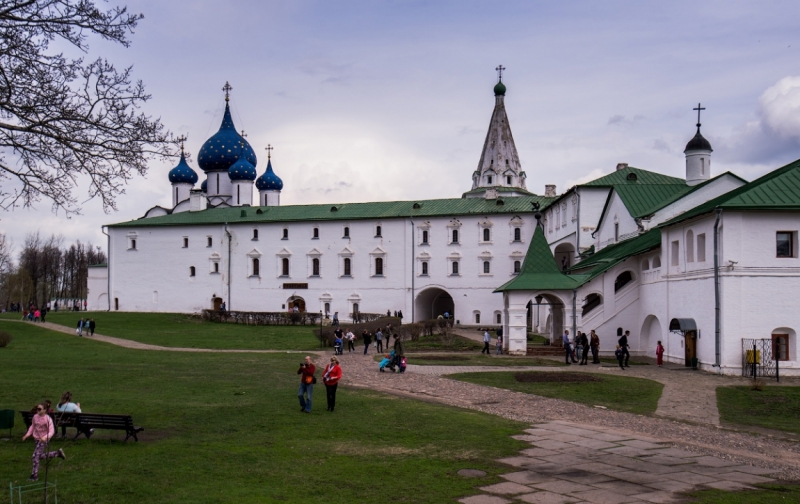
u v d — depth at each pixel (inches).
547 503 571.2
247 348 2063.2
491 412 982.4
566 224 2923.2
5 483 581.6
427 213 3535.9
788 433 911.0
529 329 2970.0
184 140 846.5
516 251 3440.0
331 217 3656.5
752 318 1449.3
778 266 1453.0
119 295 3949.3
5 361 1533.0
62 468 627.2
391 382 1273.4
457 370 1482.5
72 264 5733.3
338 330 1883.6
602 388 1237.1
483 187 4131.4
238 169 4291.3
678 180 2662.4
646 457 726.5
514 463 693.9
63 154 784.9
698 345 1553.9
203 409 922.1
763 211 1451.8
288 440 761.0
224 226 3806.6
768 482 641.0
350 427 835.4
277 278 3725.4
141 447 708.7
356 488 599.5
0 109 744.3
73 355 1722.4
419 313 3585.1
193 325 2935.5
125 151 796.6
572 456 724.7
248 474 625.9
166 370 1384.1
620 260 1899.6
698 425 943.7
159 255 3905.0
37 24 740.7
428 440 780.0
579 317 1907.0
